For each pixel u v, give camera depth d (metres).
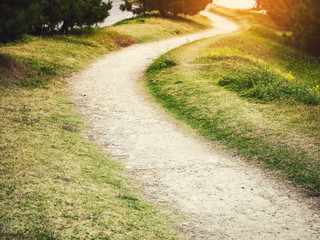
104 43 22.20
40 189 4.89
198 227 4.80
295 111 9.60
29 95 10.46
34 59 14.84
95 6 23.25
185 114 10.31
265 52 25.98
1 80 11.00
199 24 40.34
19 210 4.25
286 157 6.89
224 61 17.09
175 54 19.58
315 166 6.41
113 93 12.76
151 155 7.48
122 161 7.06
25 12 11.33
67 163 6.14
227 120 9.23
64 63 15.75
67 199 4.77
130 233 4.29
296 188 5.91
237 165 6.95
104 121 9.64
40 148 6.55
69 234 3.97
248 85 12.51
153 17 36.88
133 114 10.47
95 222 4.34
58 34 21.86
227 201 5.59
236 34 31.55
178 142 8.33
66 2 21.33
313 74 18.72
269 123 8.70
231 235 4.64
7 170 5.32
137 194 5.61
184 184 6.16
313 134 7.80
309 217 5.10
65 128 8.36
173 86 13.20
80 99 11.57
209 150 7.81
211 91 12.14
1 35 11.30
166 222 4.82
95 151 7.31
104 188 5.50
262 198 5.69
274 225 4.91
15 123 7.77
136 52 21.88
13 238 3.72
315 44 28.50
